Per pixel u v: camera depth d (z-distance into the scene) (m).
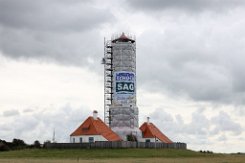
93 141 134.00
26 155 112.31
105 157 106.06
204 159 99.25
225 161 92.00
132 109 146.38
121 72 146.88
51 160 93.44
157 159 98.25
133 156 108.75
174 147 132.12
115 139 137.38
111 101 148.25
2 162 86.50
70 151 118.50
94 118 140.12
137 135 144.38
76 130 138.12
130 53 148.12
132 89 147.75
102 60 149.12
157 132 149.75
